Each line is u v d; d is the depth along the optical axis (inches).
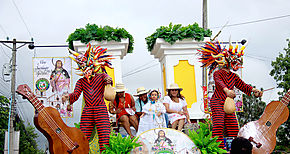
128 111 289.1
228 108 234.1
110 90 234.2
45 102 338.6
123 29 341.7
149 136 230.1
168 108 288.5
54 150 210.1
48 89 339.9
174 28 350.3
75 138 217.3
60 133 213.0
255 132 230.2
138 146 223.8
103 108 235.0
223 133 250.4
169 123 296.5
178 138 231.0
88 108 234.5
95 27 339.6
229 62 250.2
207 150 229.5
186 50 353.7
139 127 280.4
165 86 368.2
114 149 224.2
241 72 333.1
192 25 356.5
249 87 251.3
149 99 287.3
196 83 351.3
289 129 756.6
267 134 229.3
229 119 246.5
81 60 240.8
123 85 291.6
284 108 231.6
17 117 474.9
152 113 279.9
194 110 345.4
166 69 352.2
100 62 243.0
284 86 789.2
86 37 330.3
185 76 351.9
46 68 342.3
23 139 834.8
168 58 352.5
